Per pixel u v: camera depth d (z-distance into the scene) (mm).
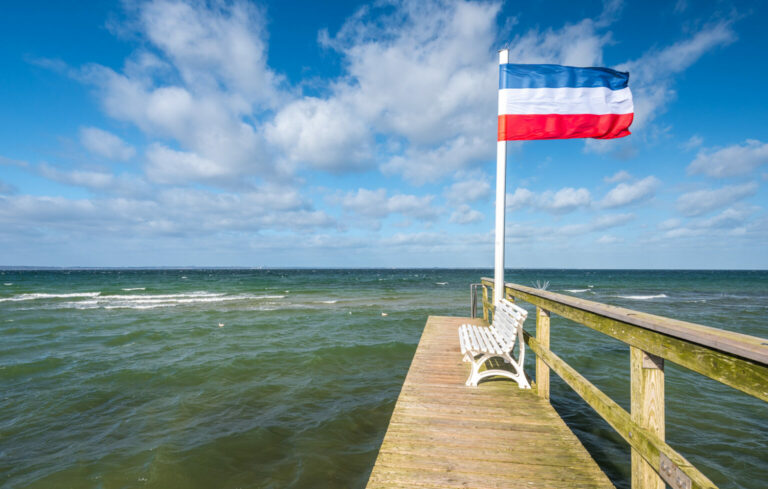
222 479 4477
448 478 2742
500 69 6590
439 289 37688
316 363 9141
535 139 6457
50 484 4324
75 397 6980
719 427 5738
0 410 6406
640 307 22719
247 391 7324
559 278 77062
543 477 2752
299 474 4602
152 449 5102
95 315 17656
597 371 8508
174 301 24688
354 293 32250
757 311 20062
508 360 4785
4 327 14406
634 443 2137
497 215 6562
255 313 18391
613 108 6324
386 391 7375
